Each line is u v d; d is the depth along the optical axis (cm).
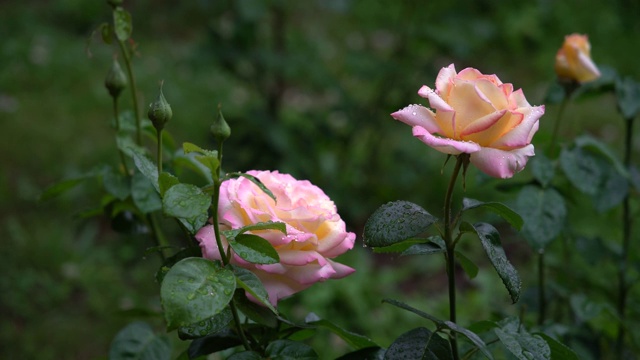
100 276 403
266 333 130
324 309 370
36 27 727
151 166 118
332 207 122
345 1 452
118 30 166
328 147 470
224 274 104
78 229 408
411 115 111
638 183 210
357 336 131
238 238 110
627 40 697
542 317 207
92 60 671
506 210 122
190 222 113
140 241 430
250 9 402
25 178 488
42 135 539
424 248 128
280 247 115
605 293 227
